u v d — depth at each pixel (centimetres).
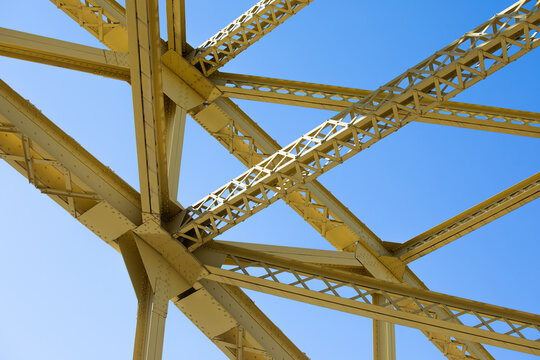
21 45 1859
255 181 1791
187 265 1928
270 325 2061
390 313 1856
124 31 2305
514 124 1888
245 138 2333
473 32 1596
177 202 1933
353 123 1658
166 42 2309
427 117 1892
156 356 1803
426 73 1616
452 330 1856
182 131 2181
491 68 1552
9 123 1731
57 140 1817
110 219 1884
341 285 1944
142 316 1869
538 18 1503
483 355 2312
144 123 1655
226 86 2269
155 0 1530
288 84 2223
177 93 2244
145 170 1753
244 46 2211
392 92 1661
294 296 1892
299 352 2081
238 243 1970
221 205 1833
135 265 1923
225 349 2025
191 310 1992
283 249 2033
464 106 1955
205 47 2269
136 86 1584
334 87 2170
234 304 2008
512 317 1881
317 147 1702
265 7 2111
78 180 1822
